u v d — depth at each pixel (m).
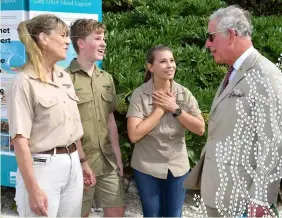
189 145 5.49
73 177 3.65
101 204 4.34
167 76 4.18
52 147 3.49
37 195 3.38
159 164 4.25
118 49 6.16
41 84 3.49
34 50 3.49
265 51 6.91
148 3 7.68
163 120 4.24
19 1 4.74
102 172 4.28
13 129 3.39
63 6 4.99
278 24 7.58
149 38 6.67
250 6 9.91
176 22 6.98
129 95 5.45
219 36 3.55
